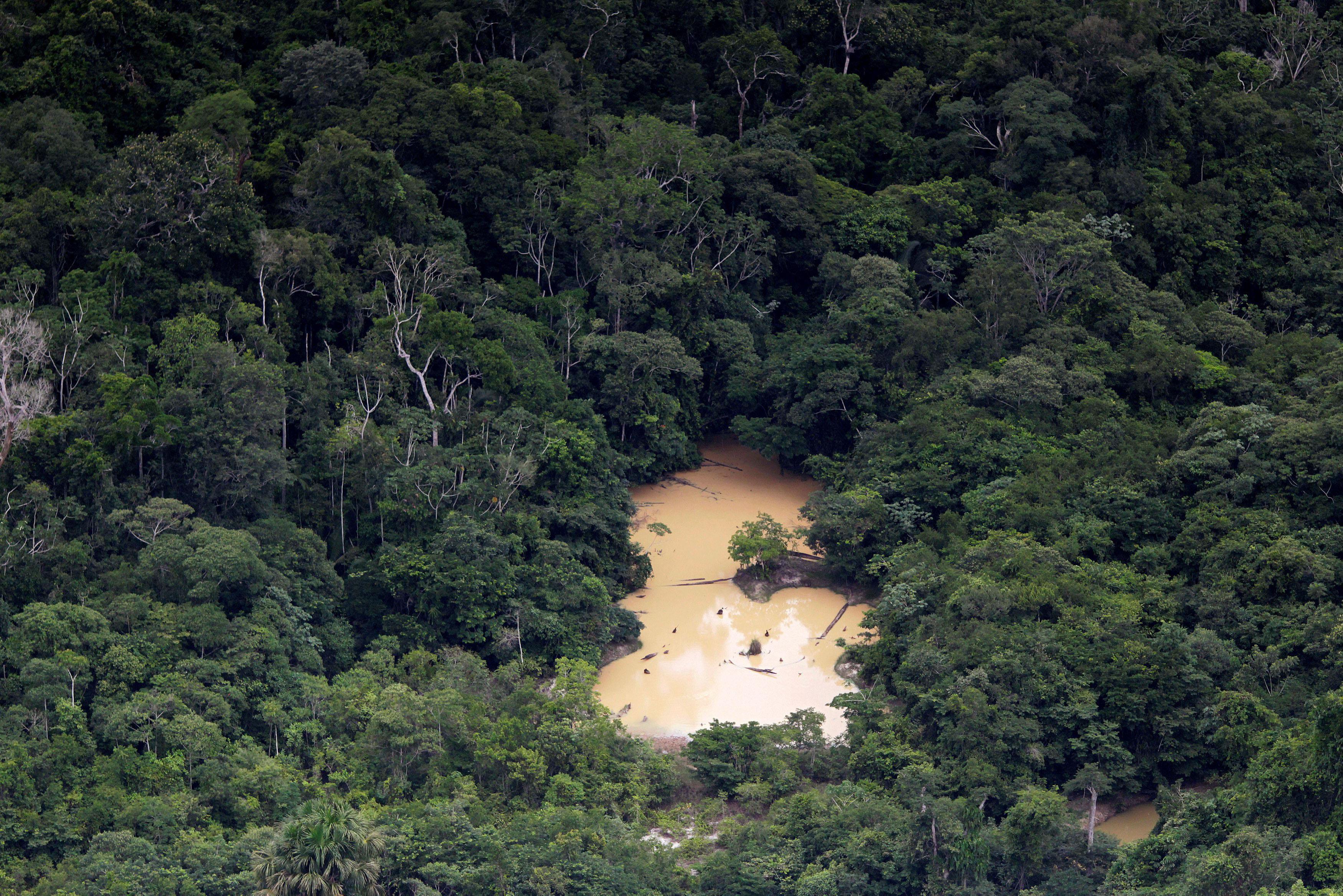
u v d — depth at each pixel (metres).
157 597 179.12
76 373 196.38
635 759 174.00
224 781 162.00
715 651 199.62
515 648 191.25
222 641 174.12
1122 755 169.00
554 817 160.38
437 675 182.62
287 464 196.50
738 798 172.38
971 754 168.25
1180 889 143.50
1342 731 149.62
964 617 184.12
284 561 188.75
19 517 181.38
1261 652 179.00
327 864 139.62
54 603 174.12
